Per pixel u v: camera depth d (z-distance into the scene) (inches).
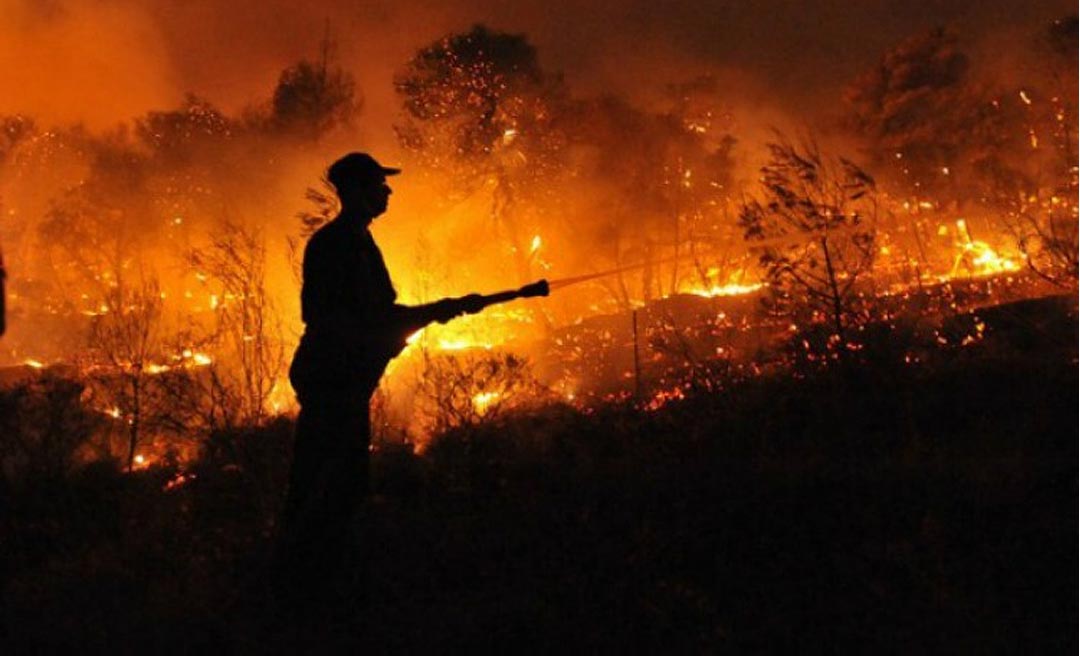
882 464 249.3
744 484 244.1
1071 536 208.2
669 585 206.8
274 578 212.2
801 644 187.2
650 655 188.5
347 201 216.2
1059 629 185.9
